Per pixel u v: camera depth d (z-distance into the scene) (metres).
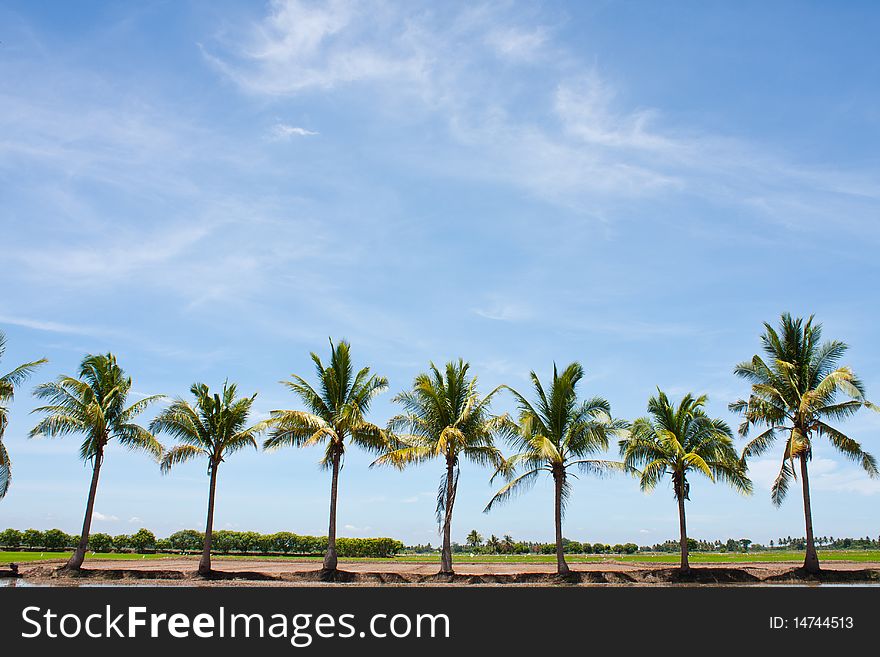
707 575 37.41
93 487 37.41
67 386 37.06
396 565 51.97
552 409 39.00
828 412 38.25
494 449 39.16
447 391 39.66
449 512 38.31
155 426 37.88
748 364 40.88
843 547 86.75
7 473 35.22
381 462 37.44
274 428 38.41
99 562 47.59
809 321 40.38
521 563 54.12
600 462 37.97
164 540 72.50
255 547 71.50
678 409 40.44
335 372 39.69
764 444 39.66
